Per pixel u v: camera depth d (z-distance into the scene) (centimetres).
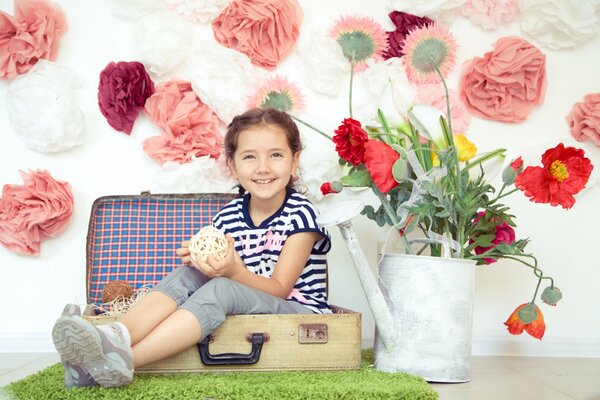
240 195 183
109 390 125
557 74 205
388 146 156
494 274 203
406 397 127
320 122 199
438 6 198
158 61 195
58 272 200
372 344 201
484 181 160
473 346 200
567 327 203
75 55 201
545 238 204
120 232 188
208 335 141
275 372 145
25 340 198
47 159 201
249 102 196
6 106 198
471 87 201
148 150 196
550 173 147
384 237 203
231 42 201
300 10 200
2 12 194
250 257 169
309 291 167
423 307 152
